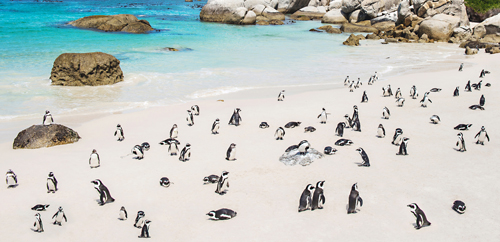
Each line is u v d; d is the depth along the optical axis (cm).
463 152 1430
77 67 2445
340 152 1445
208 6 6919
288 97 2342
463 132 1656
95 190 1158
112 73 2564
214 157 1411
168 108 2075
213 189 1166
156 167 1324
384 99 2288
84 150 1480
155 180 1224
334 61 3628
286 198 1105
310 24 7200
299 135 1644
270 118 1898
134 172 1283
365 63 3566
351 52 4175
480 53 4162
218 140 1593
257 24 6894
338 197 1105
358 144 1528
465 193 1120
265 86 2639
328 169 1295
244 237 918
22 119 1847
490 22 5153
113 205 1071
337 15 7231
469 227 953
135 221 980
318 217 1005
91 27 5178
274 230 947
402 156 1402
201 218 1005
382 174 1250
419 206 1049
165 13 8319
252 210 1043
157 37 4778
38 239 913
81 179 1227
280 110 2044
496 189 1141
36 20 5766
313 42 4881
